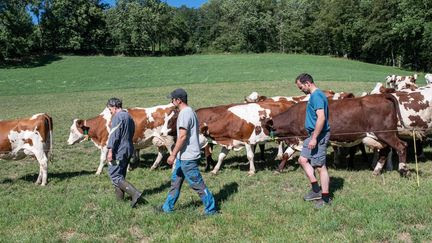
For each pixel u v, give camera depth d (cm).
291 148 1096
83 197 931
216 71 5191
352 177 1016
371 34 7519
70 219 786
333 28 8662
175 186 789
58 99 3428
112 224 751
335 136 1052
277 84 3778
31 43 7325
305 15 10262
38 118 1091
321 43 9650
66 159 1414
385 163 1106
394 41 7212
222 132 1134
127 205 845
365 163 1182
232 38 11075
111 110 875
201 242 657
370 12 7900
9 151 1082
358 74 4578
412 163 1135
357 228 688
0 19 6781
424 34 5369
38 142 1084
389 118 995
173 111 1212
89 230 726
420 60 6812
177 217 758
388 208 754
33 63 6731
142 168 1230
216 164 1252
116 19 9550
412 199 786
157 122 1223
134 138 1218
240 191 936
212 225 727
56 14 8494
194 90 3584
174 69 5641
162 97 3219
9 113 2698
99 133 1193
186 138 753
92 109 2720
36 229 747
